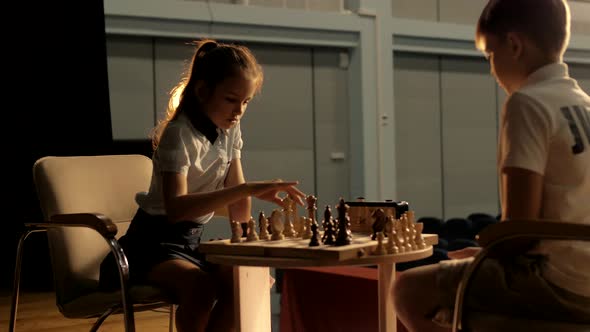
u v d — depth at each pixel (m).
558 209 1.38
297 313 2.57
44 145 5.27
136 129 6.68
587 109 1.39
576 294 1.36
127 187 2.33
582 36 9.99
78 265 2.10
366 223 1.94
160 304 1.98
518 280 1.39
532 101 1.37
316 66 7.94
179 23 6.70
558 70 1.43
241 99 1.96
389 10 8.19
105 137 5.37
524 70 1.45
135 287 1.92
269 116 7.65
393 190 8.30
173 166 1.93
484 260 1.46
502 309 1.41
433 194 9.02
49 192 2.14
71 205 2.16
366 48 8.03
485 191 9.55
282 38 7.43
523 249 1.40
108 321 3.85
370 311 2.28
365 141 8.08
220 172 2.12
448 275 1.51
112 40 6.52
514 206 1.35
